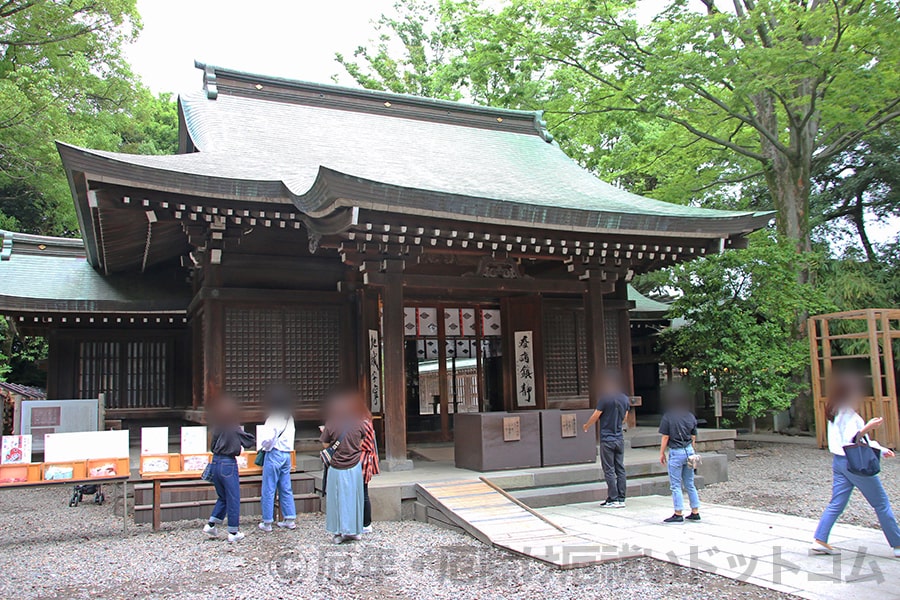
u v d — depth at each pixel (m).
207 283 11.03
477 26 18.67
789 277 15.79
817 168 22.52
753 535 7.23
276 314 11.45
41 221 25.67
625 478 9.32
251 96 15.59
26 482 7.40
